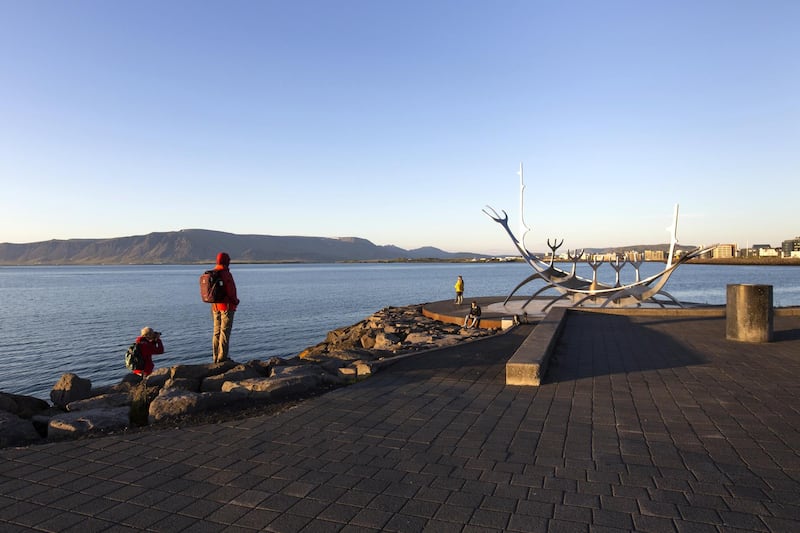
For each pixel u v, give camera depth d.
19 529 3.14
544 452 4.36
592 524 3.12
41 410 7.41
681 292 60.62
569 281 21.81
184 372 8.20
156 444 4.71
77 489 3.73
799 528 3.03
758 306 10.09
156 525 3.17
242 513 3.32
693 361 8.30
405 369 7.96
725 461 4.11
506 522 3.15
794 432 4.81
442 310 22.44
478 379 7.24
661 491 3.57
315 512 3.32
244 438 4.84
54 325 36.47
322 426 5.18
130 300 59.44
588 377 7.28
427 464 4.13
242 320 39.53
